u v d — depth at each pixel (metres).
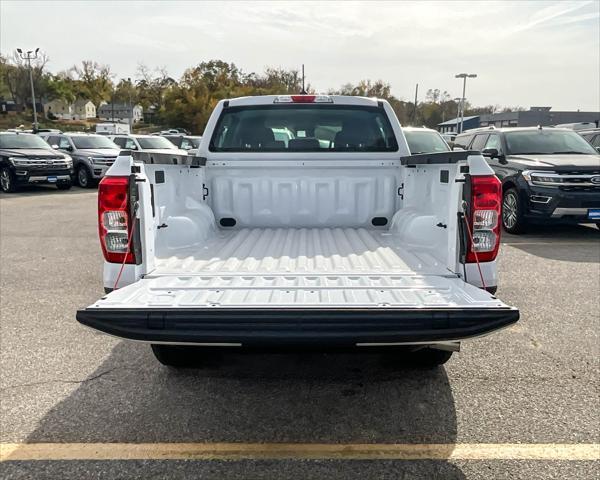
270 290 2.87
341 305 2.58
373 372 3.88
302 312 2.53
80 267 7.11
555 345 4.32
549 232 9.59
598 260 7.27
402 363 3.89
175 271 3.23
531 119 54.16
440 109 79.75
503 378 3.76
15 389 3.62
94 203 14.55
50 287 6.11
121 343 4.45
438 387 3.64
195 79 76.94
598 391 3.56
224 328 2.54
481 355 4.15
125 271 3.07
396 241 4.02
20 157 16.88
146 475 2.73
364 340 2.52
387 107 4.62
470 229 3.00
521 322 4.83
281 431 3.13
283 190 4.53
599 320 4.88
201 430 3.13
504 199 9.60
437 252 3.46
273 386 3.69
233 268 3.29
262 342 2.54
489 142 10.77
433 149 11.90
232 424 3.20
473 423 3.19
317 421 3.23
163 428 3.15
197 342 2.55
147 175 3.27
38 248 8.42
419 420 3.23
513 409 3.34
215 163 4.49
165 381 3.76
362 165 4.48
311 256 3.57
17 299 5.64
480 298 2.70
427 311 2.53
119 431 3.12
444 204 3.36
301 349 2.73
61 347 4.35
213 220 4.34
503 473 2.72
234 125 4.62
